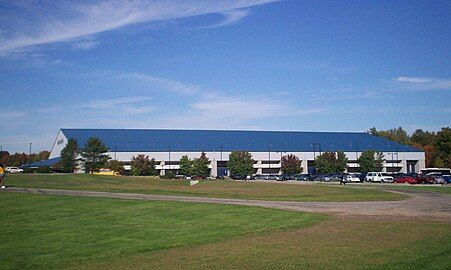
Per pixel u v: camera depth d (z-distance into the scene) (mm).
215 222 21734
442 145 115500
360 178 91500
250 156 114312
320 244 15492
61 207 27188
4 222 21656
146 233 18500
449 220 22391
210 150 121000
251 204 30453
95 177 64000
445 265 11914
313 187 57594
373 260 12664
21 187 44375
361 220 22484
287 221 22141
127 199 31562
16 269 12312
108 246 15609
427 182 79000
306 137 136875
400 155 127438
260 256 13477
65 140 113188
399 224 20797
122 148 112438
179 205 28312
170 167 116125
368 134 146875
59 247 15477
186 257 13477
